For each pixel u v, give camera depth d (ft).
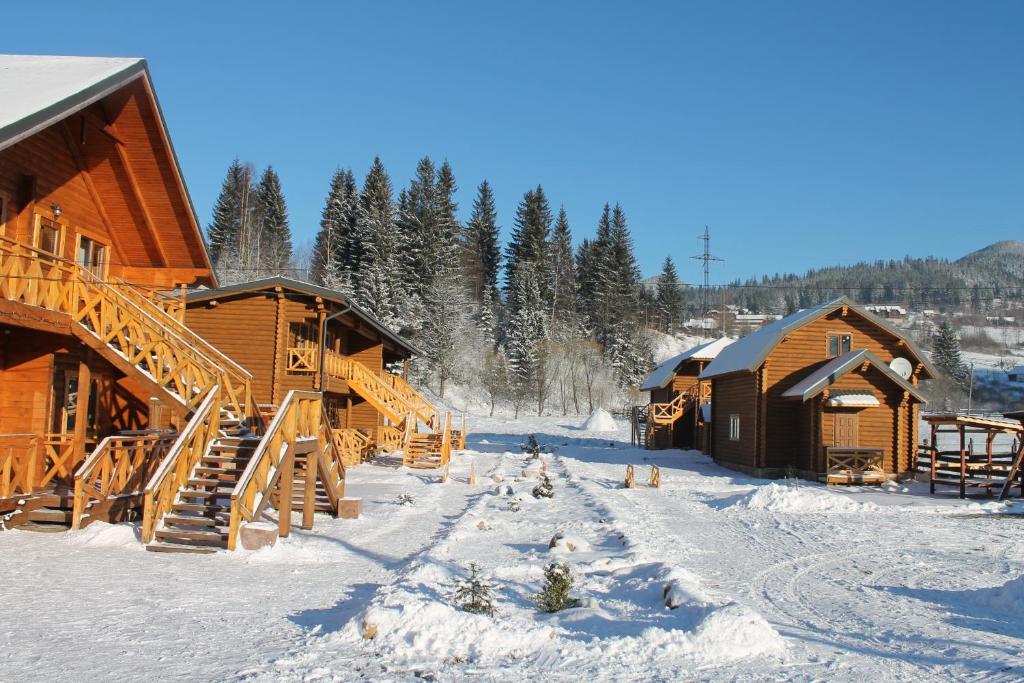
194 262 62.95
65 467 51.78
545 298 304.91
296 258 358.23
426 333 249.96
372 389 110.73
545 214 315.37
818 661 24.70
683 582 33.27
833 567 45.60
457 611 26.48
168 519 43.57
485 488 81.61
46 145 51.93
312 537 48.47
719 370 116.06
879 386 100.63
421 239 273.54
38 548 40.55
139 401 63.00
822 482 96.68
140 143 55.88
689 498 79.87
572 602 31.48
